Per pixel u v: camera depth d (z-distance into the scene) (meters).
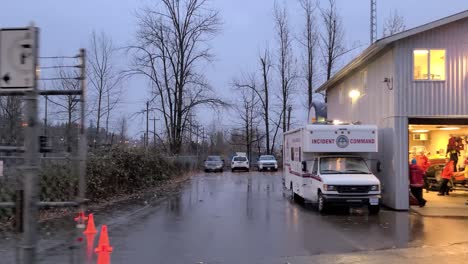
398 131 17.39
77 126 5.12
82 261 8.52
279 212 16.39
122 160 20.69
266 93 61.94
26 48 3.96
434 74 17.42
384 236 11.76
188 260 8.98
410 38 17.42
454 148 22.64
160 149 32.75
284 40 57.81
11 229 8.92
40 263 8.21
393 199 17.36
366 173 16.75
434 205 18.27
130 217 14.65
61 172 8.70
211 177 38.91
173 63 42.09
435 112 17.38
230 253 9.66
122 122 66.56
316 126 17.38
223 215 15.49
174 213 15.88
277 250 9.98
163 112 42.50
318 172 16.80
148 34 41.38
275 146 62.41
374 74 20.11
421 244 10.72
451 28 17.47
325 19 49.03
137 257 9.18
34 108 4.01
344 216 15.49
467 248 10.24
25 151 4.03
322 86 30.61
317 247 10.32
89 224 11.34
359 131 17.41
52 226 11.43
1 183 7.54
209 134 77.31
